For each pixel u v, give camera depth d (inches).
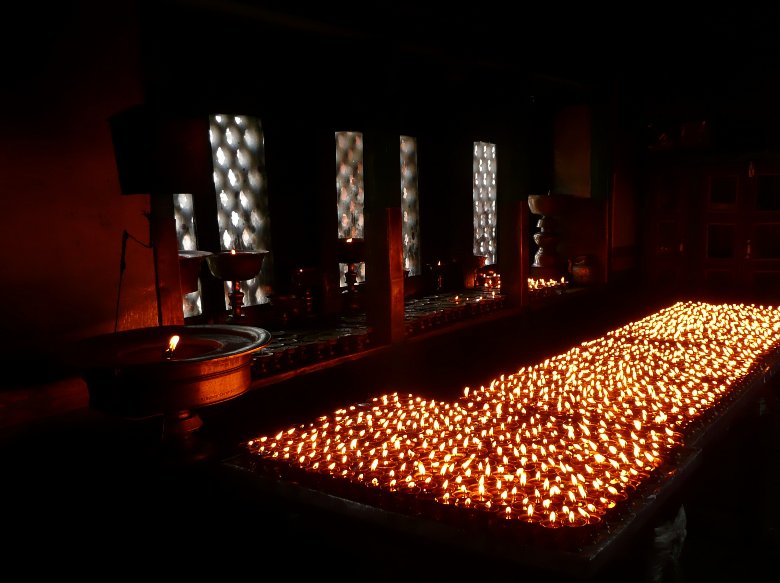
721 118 403.2
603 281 384.2
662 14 381.7
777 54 375.9
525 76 301.3
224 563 145.3
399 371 238.1
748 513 180.2
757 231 402.6
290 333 225.5
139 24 169.3
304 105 242.4
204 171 149.5
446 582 125.3
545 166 405.7
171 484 149.6
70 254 156.3
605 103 374.6
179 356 136.5
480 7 269.4
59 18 152.4
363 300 267.3
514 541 109.6
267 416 193.5
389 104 233.0
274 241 238.5
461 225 322.7
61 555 145.5
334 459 147.7
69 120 155.3
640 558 131.7
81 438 154.8
